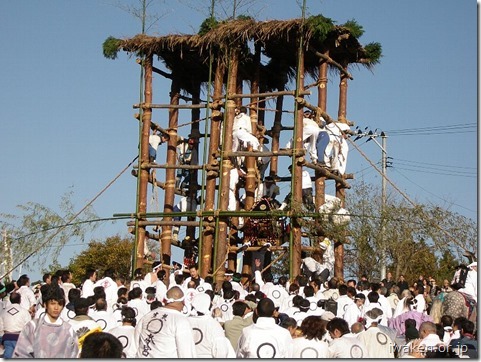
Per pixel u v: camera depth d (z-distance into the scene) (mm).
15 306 17859
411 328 17094
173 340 13062
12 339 17672
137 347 13273
